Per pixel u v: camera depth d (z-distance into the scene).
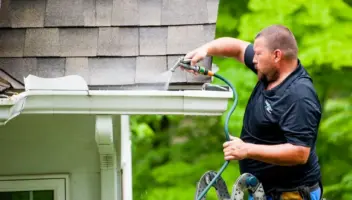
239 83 24.78
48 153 13.98
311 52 23.17
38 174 13.95
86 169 14.02
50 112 11.88
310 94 11.94
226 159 11.74
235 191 11.96
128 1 13.24
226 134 12.25
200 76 12.48
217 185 12.38
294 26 23.91
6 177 13.88
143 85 12.33
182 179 27.05
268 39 12.20
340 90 27.84
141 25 12.97
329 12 23.59
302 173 12.43
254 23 23.08
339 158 27.36
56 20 12.94
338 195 26.47
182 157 28.59
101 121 12.09
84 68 12.50
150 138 28.64
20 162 13.95
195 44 12.78
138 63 12.57
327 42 23.12
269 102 12.15
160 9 13.16
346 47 23.14
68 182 14.01
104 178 13.90
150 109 11.97
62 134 13.96
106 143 12.55
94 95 11.80
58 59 12.58
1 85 11.85
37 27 12.84
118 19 13.02
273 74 12.27
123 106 11.93
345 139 26.06
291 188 12.47
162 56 12.62
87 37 12.81
